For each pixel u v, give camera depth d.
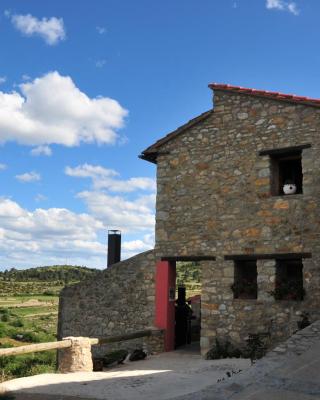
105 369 10.22
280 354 6.91
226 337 10.95
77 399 6.81
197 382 7.77
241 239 11.18
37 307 64.12
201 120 12.27
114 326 13.05
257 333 10.48
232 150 11.68
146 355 11.70
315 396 5.30
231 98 11.90
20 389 7.58
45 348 9.05
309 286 10.07
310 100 10.56
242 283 11.01
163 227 12.45
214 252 11.52
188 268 56.44
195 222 11.96
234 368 9.03
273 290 10.52
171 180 12.52
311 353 6.71
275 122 11.12
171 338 12.26
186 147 12.43
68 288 14.17
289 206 10.64
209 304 11.34
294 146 10.73
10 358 16.97
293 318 10.11
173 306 12.46
